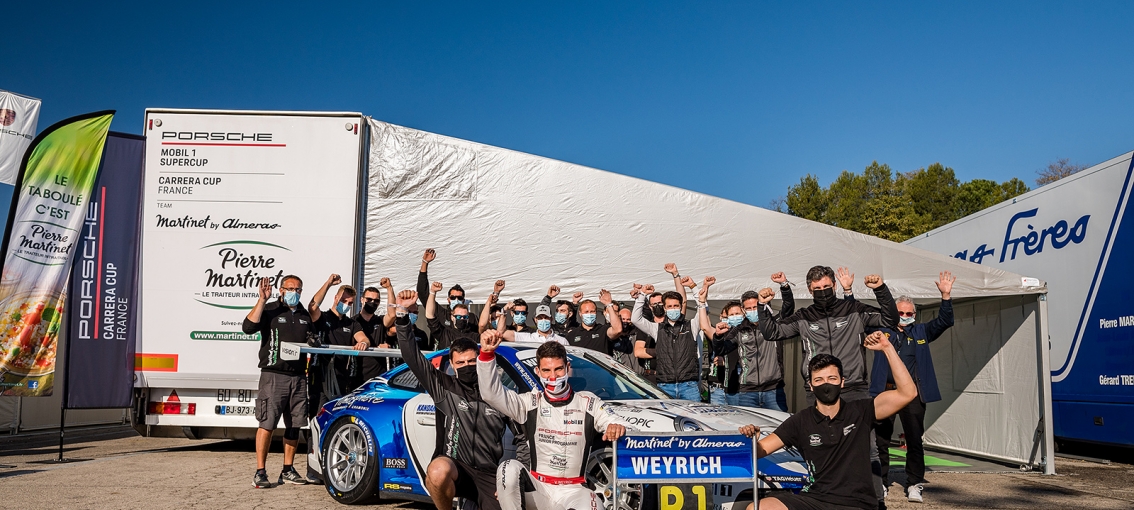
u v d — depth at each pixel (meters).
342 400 6.80
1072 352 10.20
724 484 4.81
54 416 13.80
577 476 4.40
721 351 8.08
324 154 9.52
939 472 9.16
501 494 4.22
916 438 7.06
